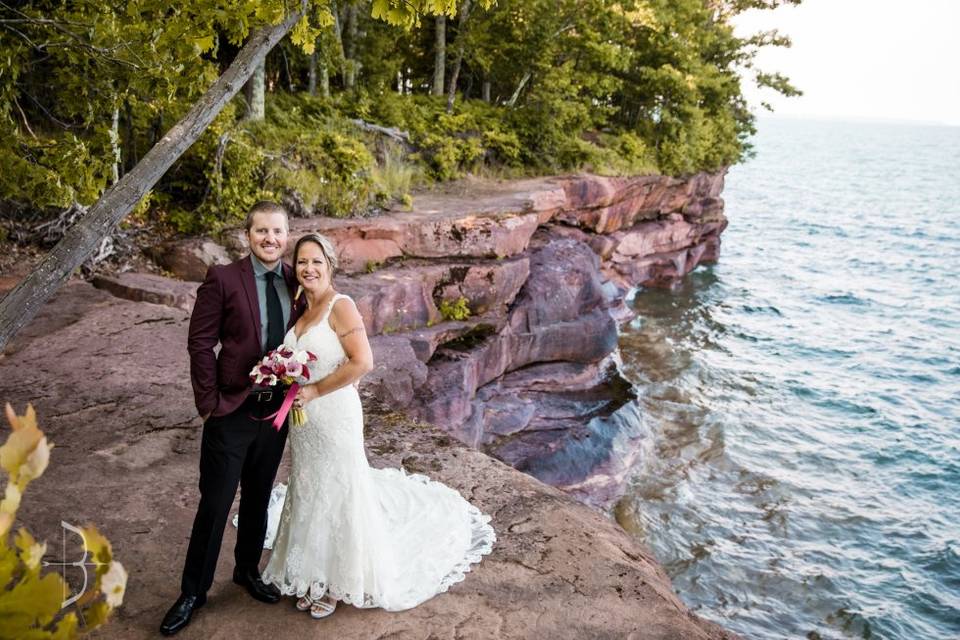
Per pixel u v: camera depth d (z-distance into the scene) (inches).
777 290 1332.4
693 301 1140.5
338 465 141.6
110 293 360.5
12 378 253.1
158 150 171.3
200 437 221.1
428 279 509.4
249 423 138.8
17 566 45.6
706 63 1179.9
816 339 1056.2
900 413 807.7
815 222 2411.4
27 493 183.3
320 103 711.1
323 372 138.7
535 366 601.9
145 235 450.3
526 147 887.7
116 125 418.0
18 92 323.0
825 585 492.1
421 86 1074.7
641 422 623.2
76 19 253.0
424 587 154.0
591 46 893.8
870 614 467.2
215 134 460.1
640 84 1059.3
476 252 560.7
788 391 838.5
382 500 181.6
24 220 406.6
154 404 240.1
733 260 1592.0
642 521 536.4
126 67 246.8
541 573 164.6
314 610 145.2
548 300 597.9
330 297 139.2
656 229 1054.4
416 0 202.1
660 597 159.9
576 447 551.8
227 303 136.3
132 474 197.0
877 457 696.4
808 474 645.9
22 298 151.6
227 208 472.1
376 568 146.2
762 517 566.9
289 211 511.5
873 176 4990.2
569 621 149.2
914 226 2423.7
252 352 137.1
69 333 298.4
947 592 499.5
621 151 981.2
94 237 159.0
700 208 1166.3
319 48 717.3
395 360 410.6
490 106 938.7
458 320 528.4
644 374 812.6
